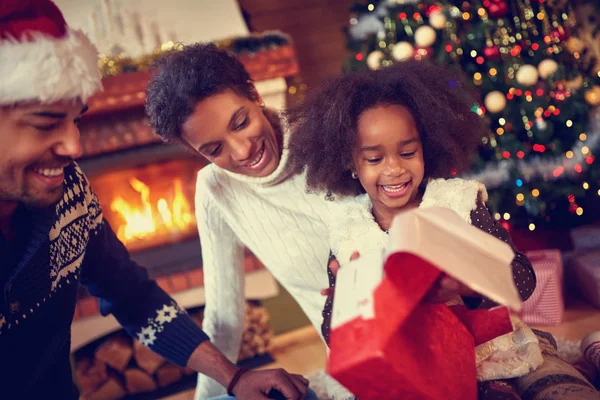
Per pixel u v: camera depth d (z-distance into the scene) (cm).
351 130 125
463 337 103
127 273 145
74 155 106
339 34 361
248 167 142
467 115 136
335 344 85
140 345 268
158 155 278
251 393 133
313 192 143
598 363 154
